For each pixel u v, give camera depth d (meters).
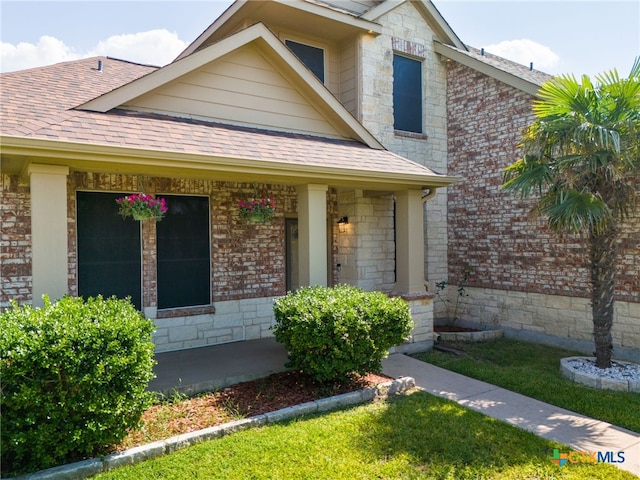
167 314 7.28
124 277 7.01
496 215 9.35
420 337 7.99
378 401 5.42
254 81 7.30
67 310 4.09
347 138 8.36
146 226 7.14
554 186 6.34
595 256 6.38
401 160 8.04
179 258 7.52
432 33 10.49
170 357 6.87
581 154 5.97
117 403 3.84
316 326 5.29
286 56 7.34
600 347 6.35
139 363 4.02
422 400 5.41
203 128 6.39
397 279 8.21
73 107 5.87
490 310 9.44
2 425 3.46
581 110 6.00
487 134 9.53
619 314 7.29
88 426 3.68
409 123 10.25
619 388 5.75
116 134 5.23
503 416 5.00
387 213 9.64
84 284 6.69
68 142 4.54
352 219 9.27
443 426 4.62
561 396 5.56
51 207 4.81
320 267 6.82
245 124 7.20
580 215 5.62
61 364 3.63
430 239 10.09
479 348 8.16
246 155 5.84
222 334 7.81
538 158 6.61
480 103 9.70
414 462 3.88
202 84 6.82
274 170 5.93
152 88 6.23
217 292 7.80
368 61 9.59
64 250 4.89
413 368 6.88
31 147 4.40
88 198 6.75
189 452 4.00
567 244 8.12
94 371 3.72
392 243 9.71
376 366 5.75
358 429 4.52
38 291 4.74
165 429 4.44
